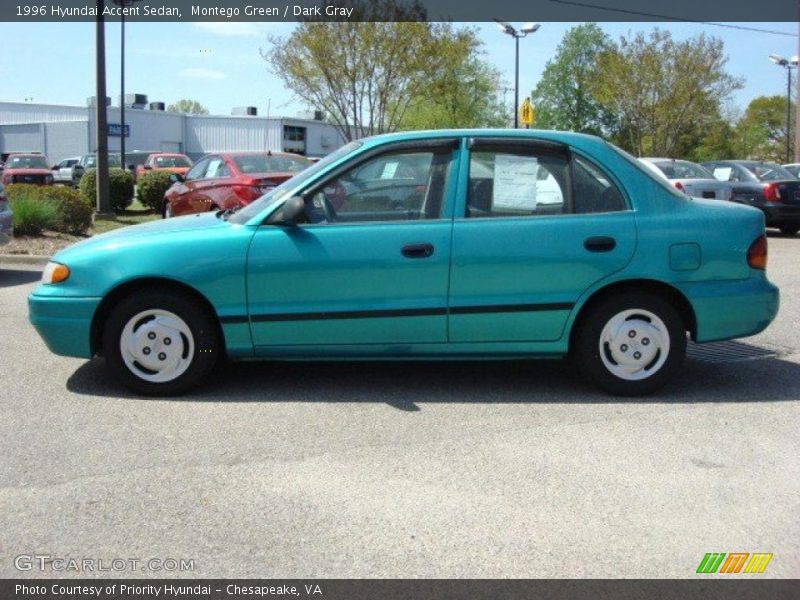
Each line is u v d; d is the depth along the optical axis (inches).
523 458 178.9
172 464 174.7
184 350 219.5
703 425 200.7
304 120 1929.1
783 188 673.0
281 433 193.8
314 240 213.3
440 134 220.2
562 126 2728.8
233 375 242.7
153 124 1941.4
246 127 1932.8
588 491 162.4
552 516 151.8
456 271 213.2
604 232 214.7
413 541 142.4
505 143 219.5
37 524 147.9
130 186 837.2
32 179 1176.2
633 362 220.5
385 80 1066.7
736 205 227.6
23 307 348.5
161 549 139.3
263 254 213.0
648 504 157.0
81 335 218.2
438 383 235.9
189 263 213.2
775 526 149.0
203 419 203.6
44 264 484.1
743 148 2992.1
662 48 1561.3
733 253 218.4
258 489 162.6
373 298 214.2
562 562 136.0
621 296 218.2
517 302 214.7
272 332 215.6
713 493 162.1
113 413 207.9
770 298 221.9
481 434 193.5
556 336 217.8
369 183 218.8
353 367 252.5
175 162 1272.1
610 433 194.7
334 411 210.1
